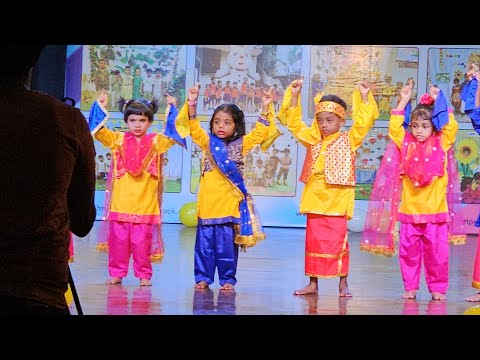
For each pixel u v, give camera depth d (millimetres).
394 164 5094
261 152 9422
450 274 5980
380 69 9305
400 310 4328
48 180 1958
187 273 5602
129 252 5035
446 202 4859
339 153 4852
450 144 4887
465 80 9219
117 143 5082
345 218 4852
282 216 9453
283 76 9328
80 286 4863
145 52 9359
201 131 5086
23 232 1919
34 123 1972
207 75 9367
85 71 9359
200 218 5031
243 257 6566
